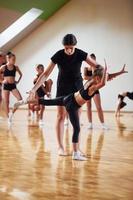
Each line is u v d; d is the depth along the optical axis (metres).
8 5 11.67
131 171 3.66
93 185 3.13
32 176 3.43
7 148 4.96
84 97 4.03
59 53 4.23
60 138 4.57
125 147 5.11
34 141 5.60
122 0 12.64
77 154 4.26
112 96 12.70
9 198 2.74
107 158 4.33
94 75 3.99
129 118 10.00
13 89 8.22
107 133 6.65
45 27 13.94
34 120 9.09
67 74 4.21
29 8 12.45
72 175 3.48
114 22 12.80
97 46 13.07
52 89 13.52
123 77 12.59
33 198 2.75
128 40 12.59
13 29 13.66
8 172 3.58
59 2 13.31
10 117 8.01
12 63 8.16
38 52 14.08
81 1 13.31
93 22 13.12
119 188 3.04
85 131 6.92
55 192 2.91
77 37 13.41
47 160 4.20
